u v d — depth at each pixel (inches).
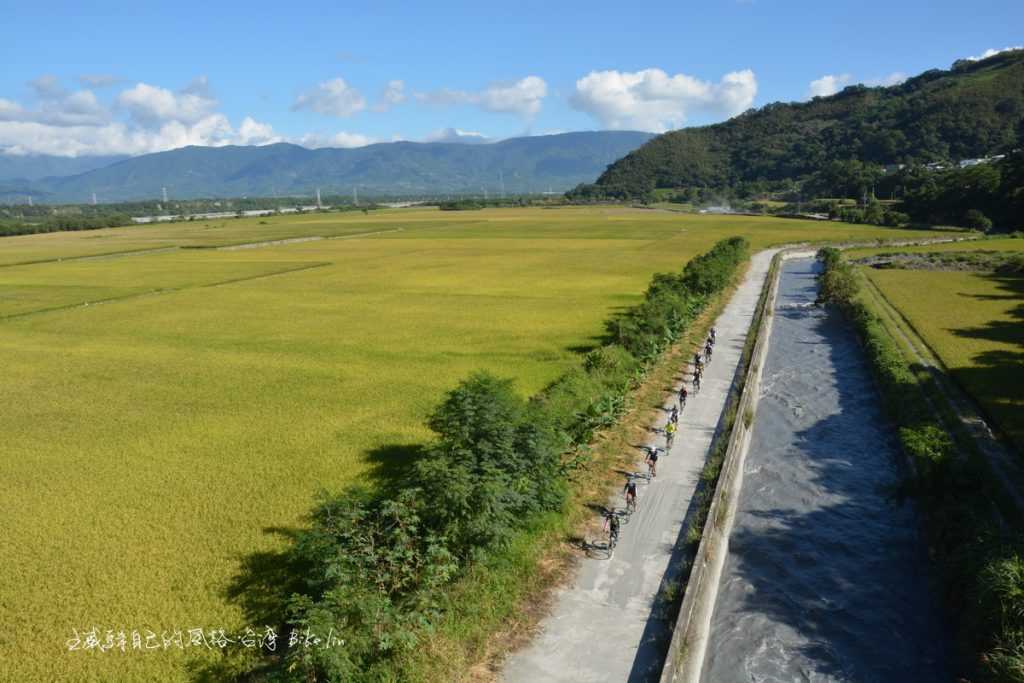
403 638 748.0
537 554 963.3
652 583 919.7
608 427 1418.6
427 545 912.3
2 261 4840.1
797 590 943.7
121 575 949.8
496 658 781.3
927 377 1731.1
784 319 2659.9
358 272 4040.4
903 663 803.4
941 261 3853.3
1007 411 1467.8
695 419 1499.8
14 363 2081.7
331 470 1278.3
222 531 1064.2
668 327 2028.8
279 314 2785.4
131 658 786.8
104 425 1539.1
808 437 1473.9
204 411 1620.3
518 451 1048.8
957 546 922.7
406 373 1900.8
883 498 1198.3
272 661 773.3
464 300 3043.8
